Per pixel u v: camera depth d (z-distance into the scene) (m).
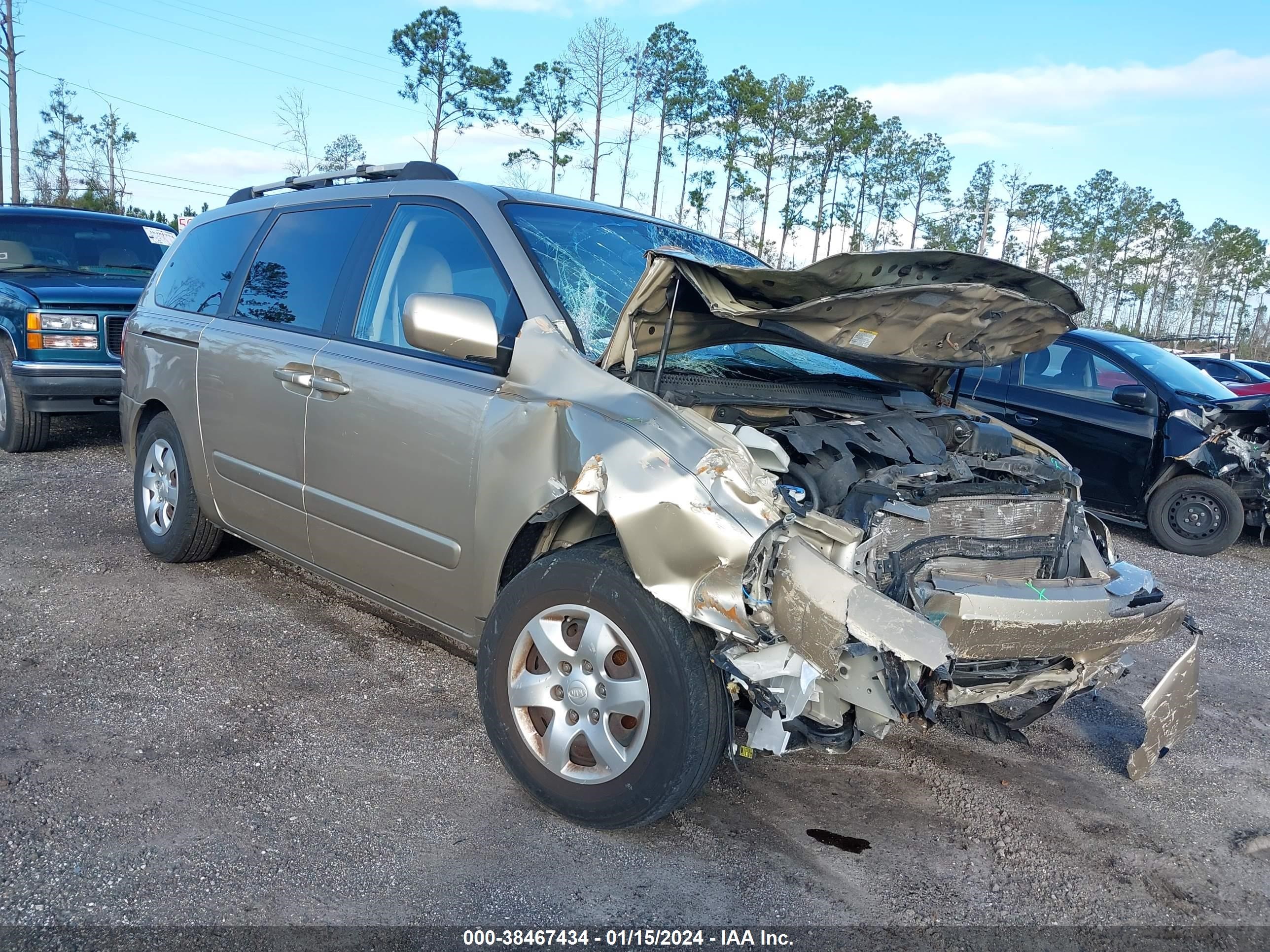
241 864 2.62
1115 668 3.21
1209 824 3.28
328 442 3.66
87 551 5.30
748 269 2.63
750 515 2.50
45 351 7.45
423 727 3.52
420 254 3.60
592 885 2.63
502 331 3.19
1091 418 8.16
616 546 2.86
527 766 2.96
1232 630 5.72
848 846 2.94
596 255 3.51
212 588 4.83
